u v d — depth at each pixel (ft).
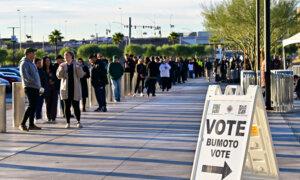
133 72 106.52
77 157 39.81
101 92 73.20
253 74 77.20
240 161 25.63
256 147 27.37
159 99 95.71
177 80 157.07
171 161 37.96
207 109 27.30
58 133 52.21
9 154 41.06
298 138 47.44
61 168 36.01
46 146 44.65
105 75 73.46
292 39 87.35
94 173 34.42
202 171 26.50
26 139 48.44
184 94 109.50
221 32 175.11
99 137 49.29
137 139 47.88
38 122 60.85
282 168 35.37
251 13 160.76
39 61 60.54
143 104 84.94
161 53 354.54
